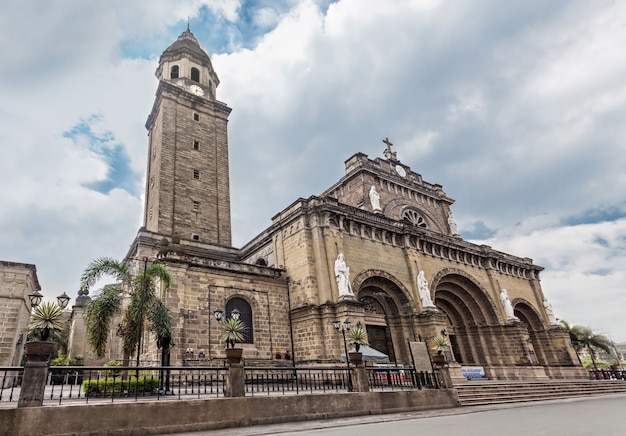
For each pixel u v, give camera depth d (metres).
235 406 14.60
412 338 35.75
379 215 39.50
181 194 46.19
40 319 14.95
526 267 53.75
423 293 37.12
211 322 29.14
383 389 20.19
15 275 26.55
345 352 25.89
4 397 18.52
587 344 67.06
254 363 29.25
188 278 29.33
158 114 51.41
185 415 13.59
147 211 49.59
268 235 38.81
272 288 33.38
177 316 27.58
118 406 12.66
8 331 25.23
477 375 38.91
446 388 21.12
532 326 52.41
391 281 36.66
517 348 43.50
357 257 35.16
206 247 44.31
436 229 50.09
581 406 19.23
